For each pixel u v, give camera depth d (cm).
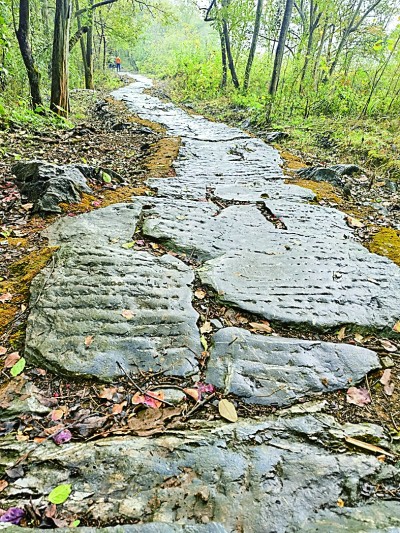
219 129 908
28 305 256
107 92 1684
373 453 179
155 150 682
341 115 901
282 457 173
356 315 264
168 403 199
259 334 245
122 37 1728
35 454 170
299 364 224
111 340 229
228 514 150
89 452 171
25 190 412
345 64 1150
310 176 555
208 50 2133
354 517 152
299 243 350
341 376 220
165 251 328
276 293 279
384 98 870
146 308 254
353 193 502
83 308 250
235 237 356
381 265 322
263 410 199
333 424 192
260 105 1017
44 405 194
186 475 164
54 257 300
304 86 1080
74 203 394
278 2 1362
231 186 504
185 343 232
